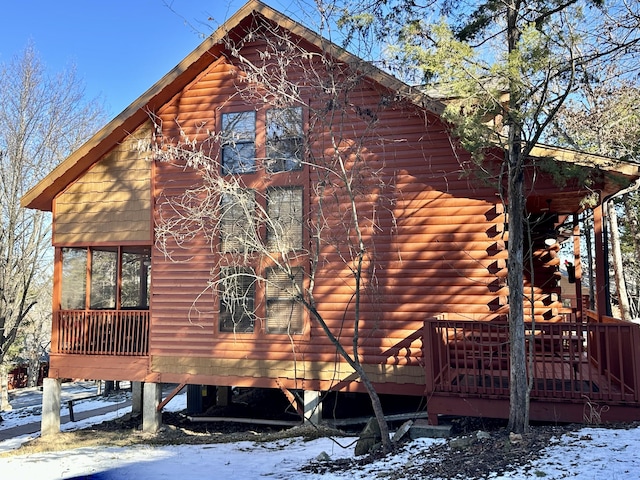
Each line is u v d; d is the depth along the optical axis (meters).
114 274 17.92
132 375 12.12
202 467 8.73
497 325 8.20
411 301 10.39
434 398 8.26
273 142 11.23
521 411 7.24
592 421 7.41
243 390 16.44
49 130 22.69
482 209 10.16
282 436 10.75
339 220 10.82
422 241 10.42
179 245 11.77
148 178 12.20
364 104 10.83
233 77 11.81
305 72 10.31
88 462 9.88
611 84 17.09
